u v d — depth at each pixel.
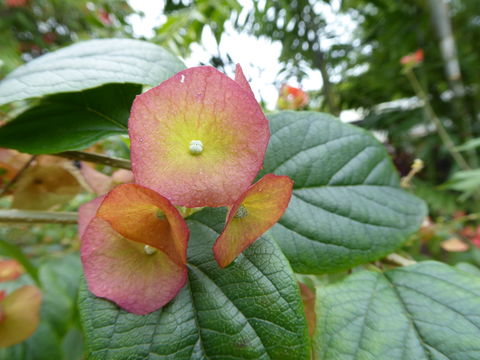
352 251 0.08
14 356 0.15
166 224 0.05
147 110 0.05
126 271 0.05
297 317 0.05
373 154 0.09
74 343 0.18
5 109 0.10
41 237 0.21
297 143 0.08
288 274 0.06
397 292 0.07
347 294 0.07
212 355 0.05
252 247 0.06
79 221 0.07
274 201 0.05
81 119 0.07
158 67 0.07
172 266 0.05
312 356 0.07
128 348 0.05
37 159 0.10
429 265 0.08
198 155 0.05
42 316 0.17
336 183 0.09
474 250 0.22
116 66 0.07
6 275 0.15
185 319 0.05
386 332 0.07
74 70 0.07
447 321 0.07
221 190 0.05
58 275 0.18
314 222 0.08
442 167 0.46
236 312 0.05
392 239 0.08
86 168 0.09
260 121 0.05
